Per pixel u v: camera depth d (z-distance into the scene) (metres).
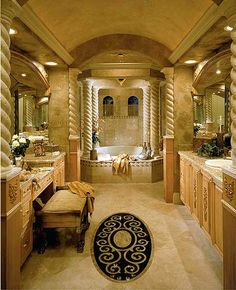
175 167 4.49
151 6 3.24
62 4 3.01
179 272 2.43
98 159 6.17
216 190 2.57
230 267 2.03
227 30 2.89
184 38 3.48
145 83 7.17
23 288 2.21
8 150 1.98
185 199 4.01
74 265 2.57
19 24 2.72
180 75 4.41
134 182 5.95
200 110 4.36
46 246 2.93
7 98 1.97
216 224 2.59
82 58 4.39
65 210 2.76
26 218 2.58
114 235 3.22
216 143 3.93
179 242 3.03
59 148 4.59
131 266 2.54
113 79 6.81
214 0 2.26
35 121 4.59
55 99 4.56
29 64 3.78
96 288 2.21
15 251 2.04
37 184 2.78
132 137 8.55
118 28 4.03
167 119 4.48
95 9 3.29
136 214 3.95
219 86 4.00
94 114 7.35
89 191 3.41
